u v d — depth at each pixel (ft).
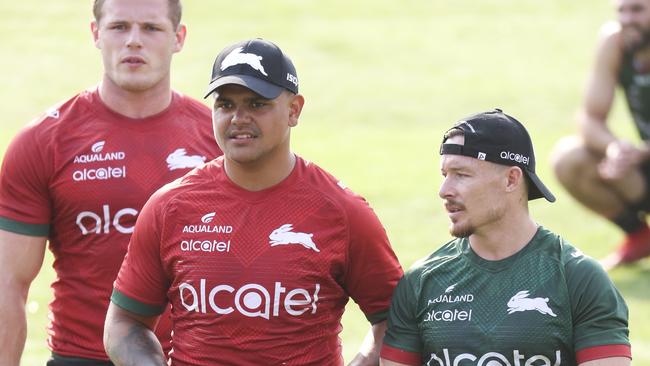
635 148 118.93
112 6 66.90
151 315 59.93
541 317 53.57
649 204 123.24
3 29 258.57
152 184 67.41
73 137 67.51
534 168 56.13
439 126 207.41
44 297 114.11
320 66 241.76
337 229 57.36
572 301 53.62
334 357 58.49
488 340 53.98
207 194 57.77
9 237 67.10
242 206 57.26
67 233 67.87
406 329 56.44
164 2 67.46
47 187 67.36
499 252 55.01
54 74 231.91
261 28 264.93
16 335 67.51
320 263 57.00
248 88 54.75
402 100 222.48
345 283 58.80
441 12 284.82
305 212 57.21
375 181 163.32
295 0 288.30
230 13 275.80
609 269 123.24
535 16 281.54
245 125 55.57
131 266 59.41
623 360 53.01
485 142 54.39
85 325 67.82
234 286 56.65
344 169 171.12
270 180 57.21
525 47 258.98
